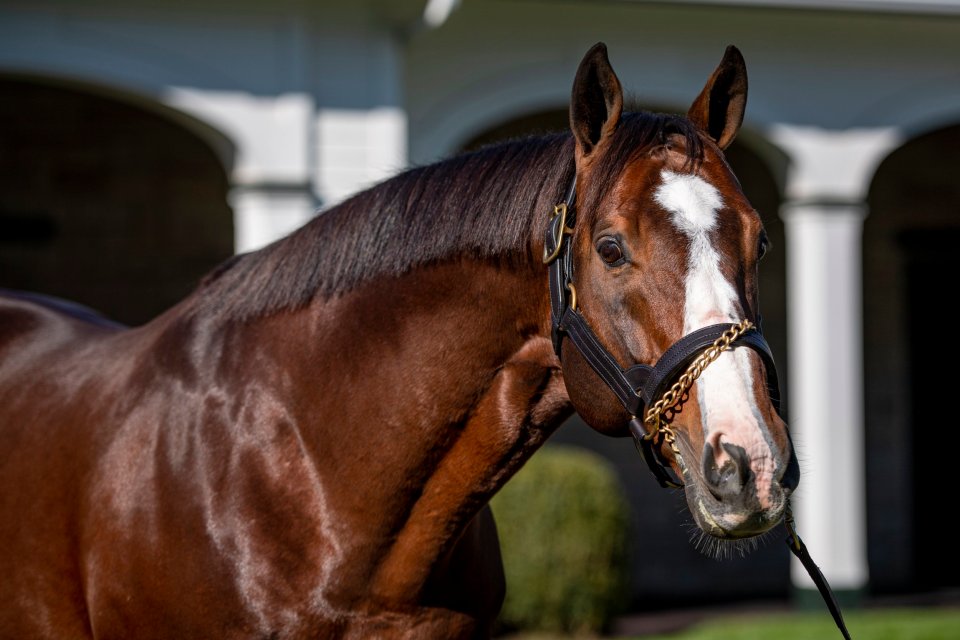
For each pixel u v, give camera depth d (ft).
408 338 11.44
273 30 33.14
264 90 33.14
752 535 9.46
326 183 33.96
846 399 38.42
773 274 48.62
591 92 10.81
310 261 12.03
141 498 11.76
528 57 36.96
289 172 33.14
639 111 11.07
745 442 9.28
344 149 34.12
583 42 37.17
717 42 37.91
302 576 11.32
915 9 37.50
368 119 34.32
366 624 11.48
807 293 38.60
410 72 36.32
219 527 11.32
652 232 9.96
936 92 39.34
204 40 32.71
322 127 33.94
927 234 49.49
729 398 9.42
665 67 37.58
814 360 38.42
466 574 12.07
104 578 11.83
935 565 49.70
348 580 11.34
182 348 12.42
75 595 12.34
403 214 11.66
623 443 48.06
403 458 11.37
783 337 48.44
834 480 38.32
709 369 9.53
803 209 38.73
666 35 37.58
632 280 10.02
